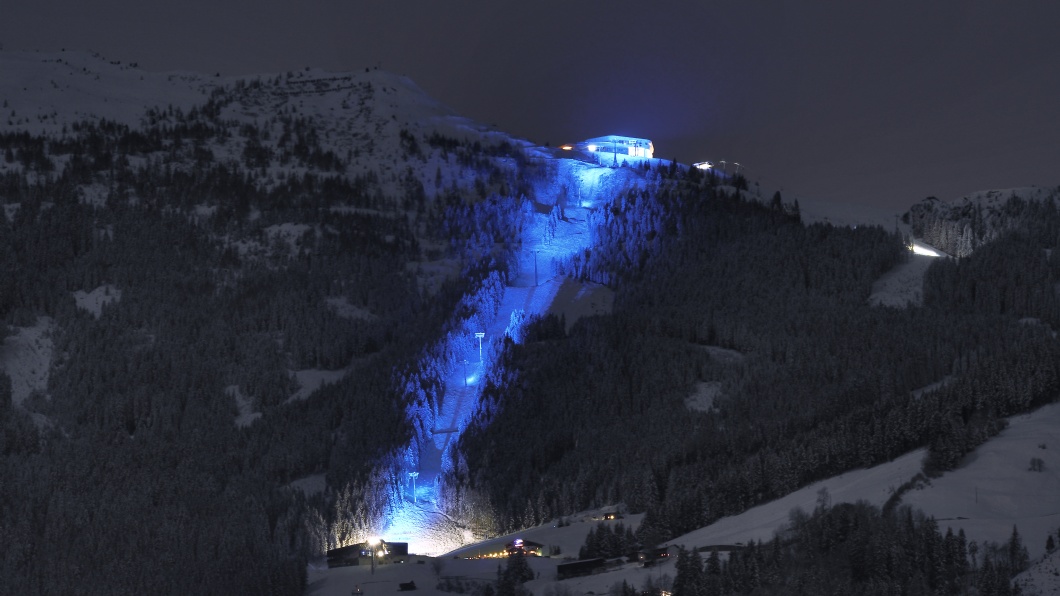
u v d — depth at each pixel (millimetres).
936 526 190750
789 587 185250
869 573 187000
